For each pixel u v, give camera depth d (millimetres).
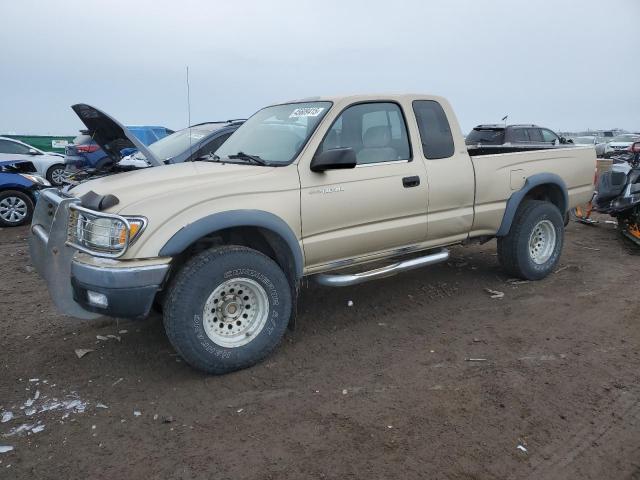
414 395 3482
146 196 3551
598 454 2859
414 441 2975
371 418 3215
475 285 5789
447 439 2988
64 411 3375
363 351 4188
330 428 3119
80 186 4227
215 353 3674
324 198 4133
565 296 5402
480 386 3576
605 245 7762
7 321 4977
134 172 4277
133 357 4125
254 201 3797
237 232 4086
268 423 3188
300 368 3912
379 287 5703
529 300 5285
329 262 4355
